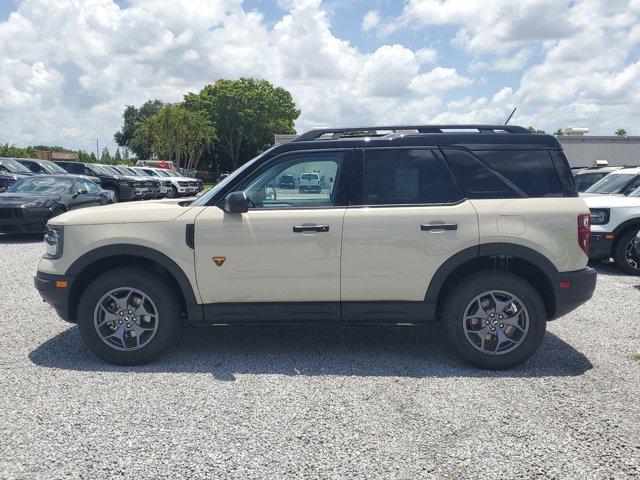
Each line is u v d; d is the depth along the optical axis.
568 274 4.30
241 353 4.76
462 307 4.33
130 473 2.85
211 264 4.38
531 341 4.29
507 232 4.27
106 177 22.03
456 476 2.83
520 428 3.35
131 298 4.46
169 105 52.75
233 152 74.56
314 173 4.49
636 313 6.18
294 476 2.82
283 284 4.39
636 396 3.84
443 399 3.79
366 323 4.48
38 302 6.55
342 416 3.51
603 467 2.91
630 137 25.42
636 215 8.43
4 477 2.80
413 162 4.46
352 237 4.32
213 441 3.18
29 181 13.14
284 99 74.88
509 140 4.48
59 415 3.51
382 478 2.81
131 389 3.95
